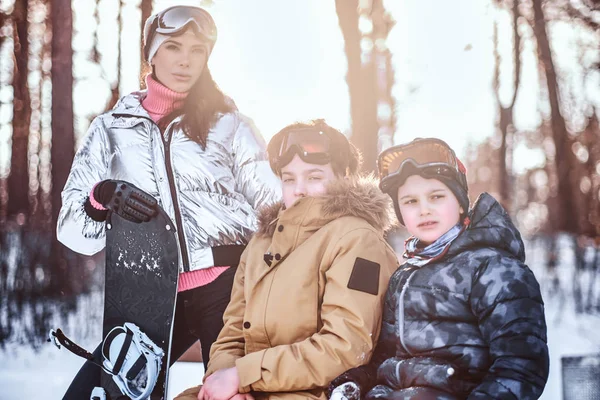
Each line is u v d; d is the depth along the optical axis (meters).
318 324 2.35
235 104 2.91
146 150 2.76
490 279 2.05
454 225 2.22
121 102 2.85
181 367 4.41
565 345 6.11
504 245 2.12
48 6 11.99
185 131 2.75
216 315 2.72
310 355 2.20
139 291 2.71
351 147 2.64
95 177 2.82
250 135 2.86
